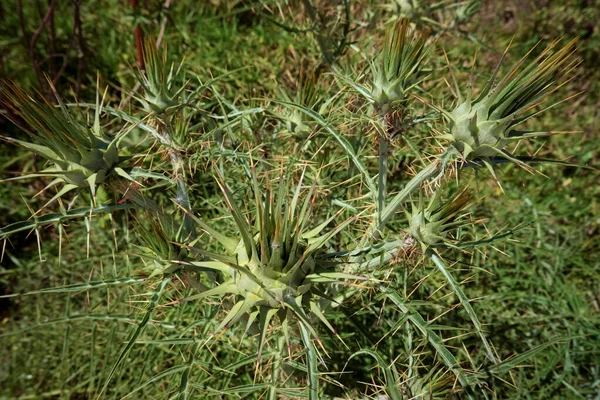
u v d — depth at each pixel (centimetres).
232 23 83
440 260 33
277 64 77
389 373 35
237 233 45
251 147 48
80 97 76
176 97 38
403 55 35
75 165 31
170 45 76
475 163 33
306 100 44
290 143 49
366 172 37
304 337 29
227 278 30
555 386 51
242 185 45
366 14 64
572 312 56
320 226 30
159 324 45
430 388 35
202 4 83
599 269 64
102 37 80
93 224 64
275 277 27
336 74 40
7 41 76
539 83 31
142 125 37
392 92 35
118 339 58
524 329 57
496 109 31
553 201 70
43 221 32
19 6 65
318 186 45
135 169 33
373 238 39
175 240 34
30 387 59
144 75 38
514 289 61
